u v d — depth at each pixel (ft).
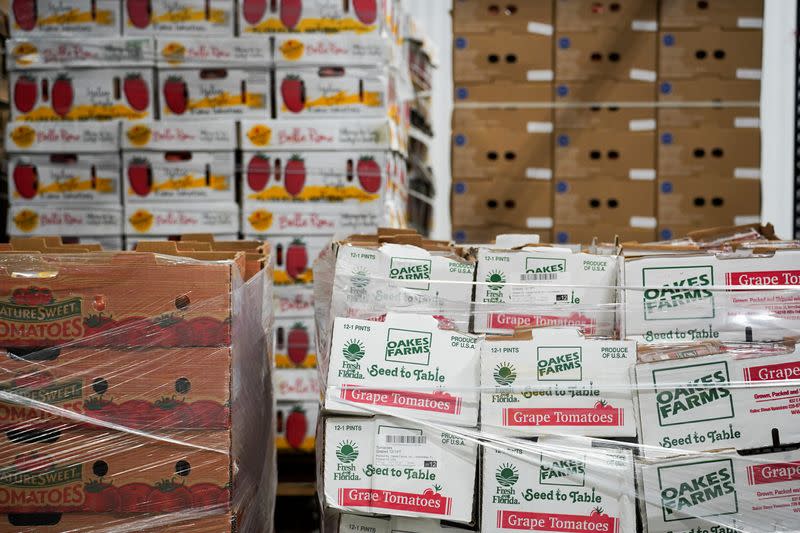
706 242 8.55
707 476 6.59
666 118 14.03
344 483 6.72
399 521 6.82
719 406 6.65
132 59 11.19
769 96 15.93
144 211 11.20
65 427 6.98
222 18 11.21
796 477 6.57
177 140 11.14
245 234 11.19
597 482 6.63
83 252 7.68
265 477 8.84
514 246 8.57
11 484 6.97
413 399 6.79
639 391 6.70
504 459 6.69
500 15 14.16
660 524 6.57
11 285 7.00
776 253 7.14
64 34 11.29
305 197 11.17
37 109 11.29
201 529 6.99
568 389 6.74
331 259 7.91
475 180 14.23
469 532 6.77
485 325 7.30
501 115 14.17
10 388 6.97
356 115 11.16
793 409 6.62
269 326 9.16
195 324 7.02
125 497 6.98
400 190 12.66
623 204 14.02
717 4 13.99
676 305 7.09
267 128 11.14
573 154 14.08
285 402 11.09
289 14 11.19
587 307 7.24
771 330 7.00
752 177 13.96
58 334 7.00
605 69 14.06
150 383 7.00
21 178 11.28
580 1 14.07
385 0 11.30
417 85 14.71
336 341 6.89
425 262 7.42
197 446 6.99
